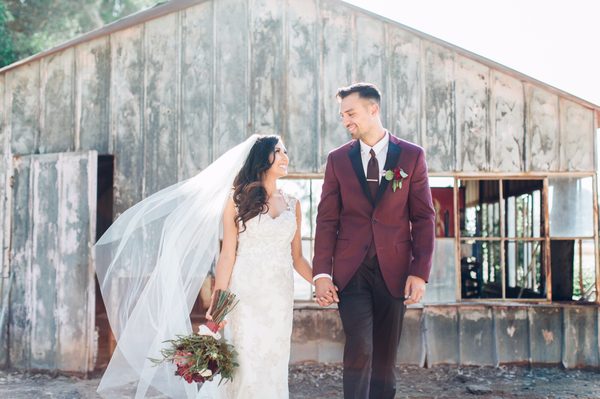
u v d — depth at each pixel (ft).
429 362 20.62
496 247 23.94
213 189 12.80
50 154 20.66
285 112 21.02
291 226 12.28
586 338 20.51
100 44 21.38
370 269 12.16
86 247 20.06
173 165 21.04
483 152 20.92
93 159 20.17
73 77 21.43
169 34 21.27
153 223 14.02
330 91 21.03
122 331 13.78
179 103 21.16
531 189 21.75
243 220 11.98
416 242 12.24
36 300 20.44
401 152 12.35
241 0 21.20
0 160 21.49
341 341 20.75
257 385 11.78
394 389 12.55
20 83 21.65
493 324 20.68
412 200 12.39
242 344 11.85
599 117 20.99
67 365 19.89
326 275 12.19
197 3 21.09
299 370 20.31
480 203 25.93
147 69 21.25
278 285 12.05
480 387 18.17
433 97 20.98
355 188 12.26
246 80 21.11
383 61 21.04
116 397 16.66
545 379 19.38
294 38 21.09
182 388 13.37
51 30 41.88
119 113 21.25
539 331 20.63
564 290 21.33
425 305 20.71
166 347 12.62
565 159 20.84
